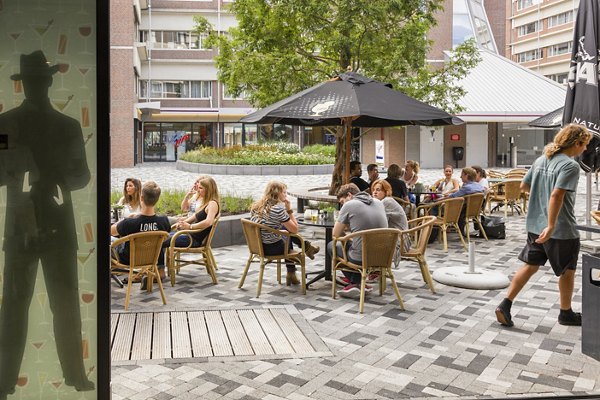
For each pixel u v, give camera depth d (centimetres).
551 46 7831
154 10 4859
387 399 430
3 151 339
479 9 4662
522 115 3381
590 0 816
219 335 571
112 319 620
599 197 1962
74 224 345
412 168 1280
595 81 815
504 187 1520
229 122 4991
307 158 3322
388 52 1371
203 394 438
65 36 337
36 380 349
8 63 336
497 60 3850
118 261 685
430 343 555
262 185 2472
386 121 1069
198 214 811
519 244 1119
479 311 662
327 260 805
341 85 850
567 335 578
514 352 530
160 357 511
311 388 450
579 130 554
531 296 729
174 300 708
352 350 535
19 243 343
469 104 3388
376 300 711
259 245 731
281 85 1326
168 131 4981
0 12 333
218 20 4919
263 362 503
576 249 580
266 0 1325
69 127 341
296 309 664
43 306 347
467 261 951
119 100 3931
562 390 445
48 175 342
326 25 1318
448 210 1034
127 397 432
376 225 686
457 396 434
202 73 4956
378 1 1290
